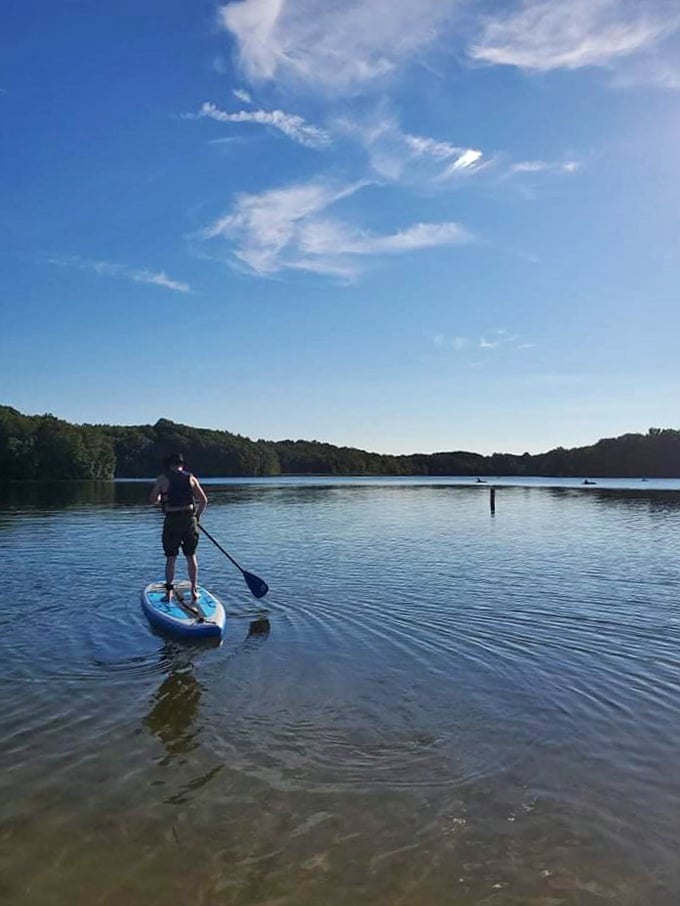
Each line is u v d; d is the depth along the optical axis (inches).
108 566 566.6
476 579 515.2
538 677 289.0
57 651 322.7
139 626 369.4
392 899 147.6
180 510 405.1
